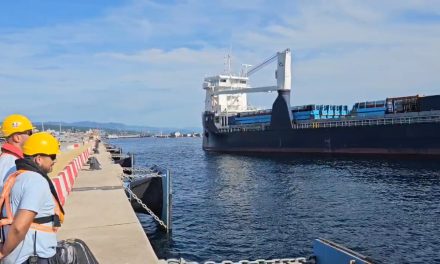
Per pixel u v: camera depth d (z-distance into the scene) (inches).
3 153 189.8
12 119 190.2
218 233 729.0
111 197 523.5
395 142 2114.9
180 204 1045.8
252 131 3085.6
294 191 1230.3
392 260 563.8
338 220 819.4
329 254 264.2
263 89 2982.3
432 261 556.1
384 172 1616.6
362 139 2288.4
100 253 289.9
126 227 369.1
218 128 3545.8
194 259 581.6
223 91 3472.0
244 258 582.9
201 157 3070.9
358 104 2620.6
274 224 795.4
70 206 462.6
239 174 1780.3
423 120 1999.3
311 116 2746.1
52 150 152.2
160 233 726.5
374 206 961.5
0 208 140.7
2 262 142.6
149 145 6894.7
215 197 1155.3
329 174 1631.4
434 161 1903.3
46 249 145.2
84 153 1126.4
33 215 135.0
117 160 1574.8
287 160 2411.4
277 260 289.0
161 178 767.7
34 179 138.7
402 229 737.6
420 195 1095.0
